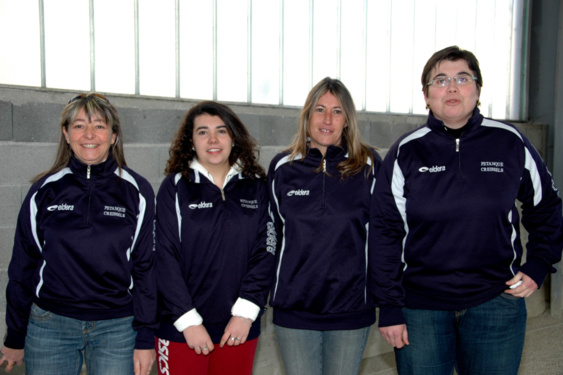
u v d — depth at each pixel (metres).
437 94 1.62
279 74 3.02
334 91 1.82
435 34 3.63
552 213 1.66
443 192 1.59
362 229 1.75
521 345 1.63
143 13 2.56
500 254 1.59
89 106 1.65
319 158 1.80
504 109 4.04
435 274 1.63
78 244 1.58
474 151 1.60
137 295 1.67
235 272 1.75
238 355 1.75
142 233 1.70
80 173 1.65
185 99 2.68
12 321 1.63
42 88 2.30
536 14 4.05
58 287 1.58
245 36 2.88
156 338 1.76
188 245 1.72
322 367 1.77
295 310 1.72
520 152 1.62
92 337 1.62
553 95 3.97
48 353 1.58
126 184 1.70
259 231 1.82
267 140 2.91
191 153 1.83
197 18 2.71
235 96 2.88
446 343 1.67
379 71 3.40
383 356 3.32
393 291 1.67
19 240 1.64
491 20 3.89
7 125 2.21
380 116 3.37
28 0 2.27
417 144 1.67
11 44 2.25
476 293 1.59
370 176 1.80
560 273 4.11
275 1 2.96
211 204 1.75
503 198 1.55
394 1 3.42
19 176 2.25
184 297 1.67
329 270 1.69
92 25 2.43
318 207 1.72
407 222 1.67
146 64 2.59
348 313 1.71
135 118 2.51
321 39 3.15
